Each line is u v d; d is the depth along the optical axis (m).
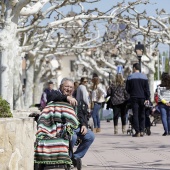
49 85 36.28
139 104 33.78
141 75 33.66
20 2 29.62
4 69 30.59
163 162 22.22
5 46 30.34
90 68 95.19
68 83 17.59
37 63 70.50
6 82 30.69
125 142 30.52
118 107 36.72
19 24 41.84
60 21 36.47
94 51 91.81
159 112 35.47
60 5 32.81
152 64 79.00
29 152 16.62
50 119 16.66
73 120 16.64
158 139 31.98
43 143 16.42
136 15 46.19
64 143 16.41
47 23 36.00
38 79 66.44
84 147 19.12
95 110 38.31
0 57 30.67
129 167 20.86
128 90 33.78
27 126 16.61
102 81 98.81
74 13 41.41
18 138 16.08
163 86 34.12
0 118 16.09
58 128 16.61
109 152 25.86
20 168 16.20
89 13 37.75
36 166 16.81
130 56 87.88
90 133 19.11
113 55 84.06
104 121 55.84
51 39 54.75
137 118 33.69
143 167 20.84
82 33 51.91
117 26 55.53
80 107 19.00
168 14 56.66
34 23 33.91
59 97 16.81
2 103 17.11
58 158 16.34
